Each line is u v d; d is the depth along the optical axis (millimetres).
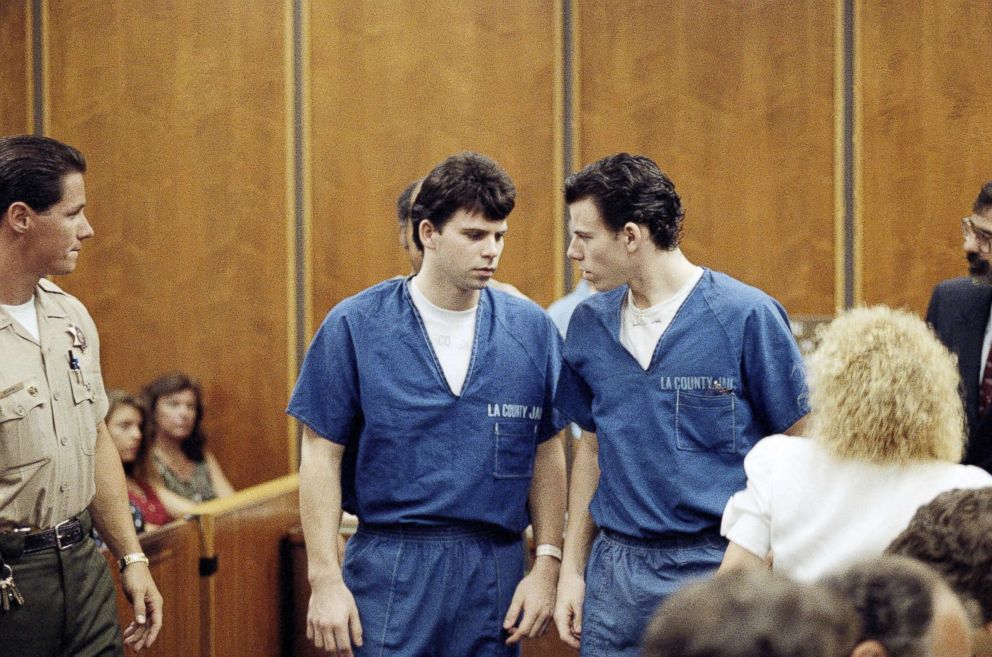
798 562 4945
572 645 6645
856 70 12609
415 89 13391
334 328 6738
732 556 5133
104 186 13938
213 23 13680
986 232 8133
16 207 6055
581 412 6727
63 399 6289
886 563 3100
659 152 13008
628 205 6160
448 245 6449
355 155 13539
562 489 7023
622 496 6398
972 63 12398
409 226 7754
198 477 12938
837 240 12719
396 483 6648
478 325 6773
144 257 13914
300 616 10422
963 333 8656
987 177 12438
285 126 13602
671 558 6266
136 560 6812
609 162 6230
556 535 6938
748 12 12789
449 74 13320
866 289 12711
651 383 6332
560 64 13102
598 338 6516
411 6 13359
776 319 6281
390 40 13414
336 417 6727
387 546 6680
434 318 6727
